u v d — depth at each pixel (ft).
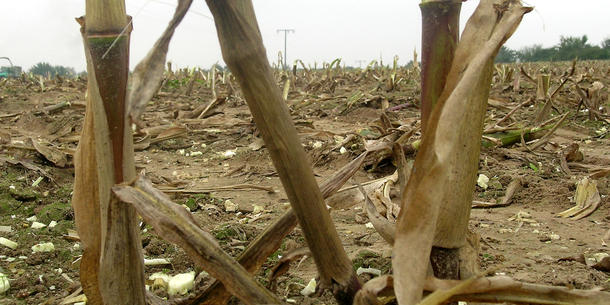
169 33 2.68
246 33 2.47
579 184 11.82
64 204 11.12
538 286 3.07
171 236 3.22
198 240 3.24
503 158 16.63
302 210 2.90
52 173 13.91
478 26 2.84
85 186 3.93
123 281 3.59
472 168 3.26
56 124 24.34
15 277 7.58
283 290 7.14
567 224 10.63
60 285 7.35
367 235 9.64
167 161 18.02
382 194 7.22
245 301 3.30
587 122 26.16
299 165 2.73
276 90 2.59
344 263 3.19
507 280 3.04
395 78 42.60
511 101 33.91
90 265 4.06
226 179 15.15
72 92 53.88
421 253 2.74
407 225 2.78
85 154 3.90
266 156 17.48
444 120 2.63
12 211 10.98
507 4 2.81
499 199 12.64
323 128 25.84
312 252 3.14
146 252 8.48
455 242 3.36
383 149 4.15
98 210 3.95
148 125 24.89
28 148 15.12
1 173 13.14
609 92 37.81
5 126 26.07
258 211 11.59
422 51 3.12
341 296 3.24
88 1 3.18
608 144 20.61
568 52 144.46
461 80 2.65
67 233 9.61
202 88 55.21
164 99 43.50
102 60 3.19
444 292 2.74
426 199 2.71
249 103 2.60
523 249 9.07
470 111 3.14
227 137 21.79
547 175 14.42
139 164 17.35
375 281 3.11
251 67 2.50
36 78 77.46
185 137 20.40
